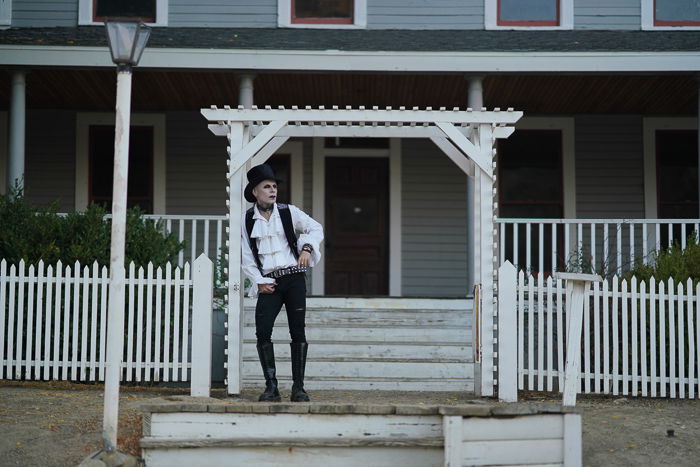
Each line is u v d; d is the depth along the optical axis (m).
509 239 12.02
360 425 5.48
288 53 9.86
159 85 10.77
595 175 12.05
